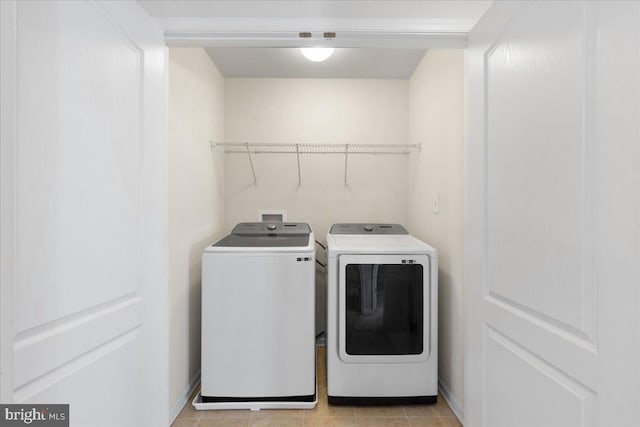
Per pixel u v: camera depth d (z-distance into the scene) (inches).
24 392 27.4
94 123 35.6
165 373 52.0
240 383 73.7
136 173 44.0
